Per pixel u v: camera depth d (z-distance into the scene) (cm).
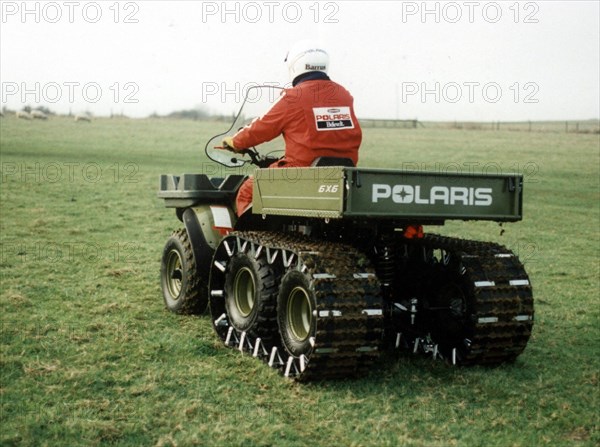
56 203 1548
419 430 416
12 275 850
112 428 405
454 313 544
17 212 1408
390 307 566
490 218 496
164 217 1429
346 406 452
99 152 2789
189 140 3516
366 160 2777
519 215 504
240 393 472
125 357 544
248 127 566
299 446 390
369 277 482
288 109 557
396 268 586
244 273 581
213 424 416
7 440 388
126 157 2634
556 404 463
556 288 891
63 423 411
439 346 558
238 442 392
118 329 623
